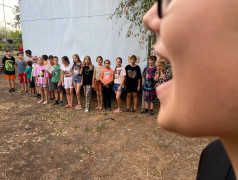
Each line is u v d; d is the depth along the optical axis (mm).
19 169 3027
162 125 258
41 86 6305
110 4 5535
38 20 7062
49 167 3066
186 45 207
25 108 5898
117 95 5289
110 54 5875
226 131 217
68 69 5695
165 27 222
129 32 5398
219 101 200
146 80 5047
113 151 3463
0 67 13062
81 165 3096
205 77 201
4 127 4551
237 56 190
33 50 7527
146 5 4625
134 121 4770
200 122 214
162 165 3037
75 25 6309
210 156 597
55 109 5793
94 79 5531
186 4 208
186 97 215
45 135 4125
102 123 4691
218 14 193
